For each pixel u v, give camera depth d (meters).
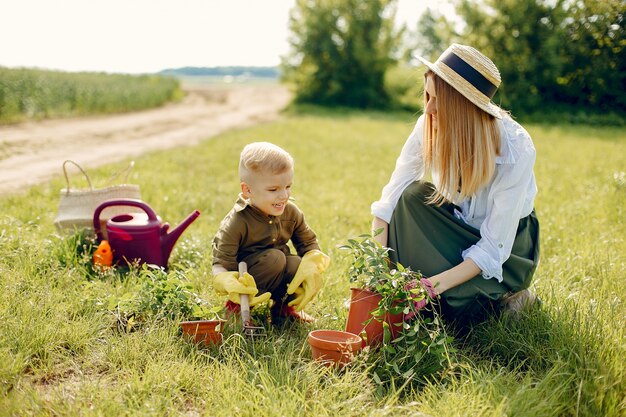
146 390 2.50
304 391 2.47
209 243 4.64
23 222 5.18
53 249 4.08
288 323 3.40
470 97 2.94
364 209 6.55
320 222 5.66
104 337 3.03
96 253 4.00
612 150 13.80
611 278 3.82
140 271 3.89
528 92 29.23
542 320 3.06
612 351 2.72
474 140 3.02
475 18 30.55
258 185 3.24
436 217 3.20
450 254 3.18
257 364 2.69
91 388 2.52
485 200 3.24
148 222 4.15
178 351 2.84
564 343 2.84
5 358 2.68
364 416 2.36
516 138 3.12
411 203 3.24
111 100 28.47
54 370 2.75
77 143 14.16
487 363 2.84
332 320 3.30
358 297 2.93
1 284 3.49
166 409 2.39
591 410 2.39
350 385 2.53
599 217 6.09
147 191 6.99
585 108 28.70
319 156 12.05
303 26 37.06
